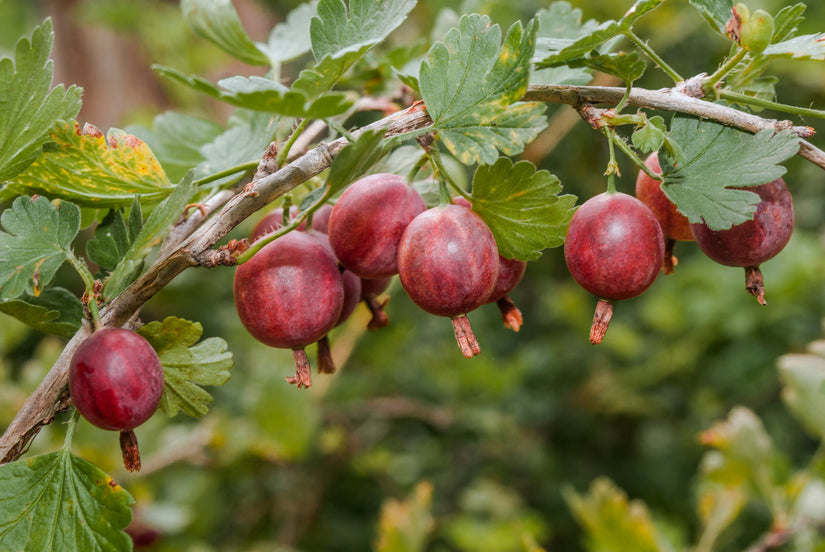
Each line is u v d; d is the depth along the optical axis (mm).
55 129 350
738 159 345
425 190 384
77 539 342
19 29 1046
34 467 342
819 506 476
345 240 348
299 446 651
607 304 349
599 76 495
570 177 896
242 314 348
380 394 873
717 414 886
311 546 839
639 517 478
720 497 496
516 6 625
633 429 963
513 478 909
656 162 364
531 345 952
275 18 931
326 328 349
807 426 463
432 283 338
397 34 706
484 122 346
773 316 761
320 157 346
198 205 360
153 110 866
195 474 730
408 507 542
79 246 809
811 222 937
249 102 317
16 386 670
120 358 330
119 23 862
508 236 353
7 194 363
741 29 346
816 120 837
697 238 360
